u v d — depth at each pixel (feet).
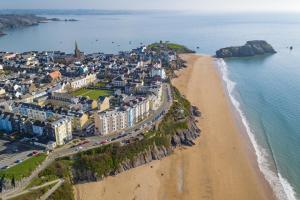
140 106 634.84
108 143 538.88
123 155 525.34
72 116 590.55
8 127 592.60
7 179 431.84
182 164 547.90
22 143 538.88
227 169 536.42
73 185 475.31
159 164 544.62
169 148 583.99
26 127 571.69
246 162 556.92
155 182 495.00
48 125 537.65
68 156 499.10
